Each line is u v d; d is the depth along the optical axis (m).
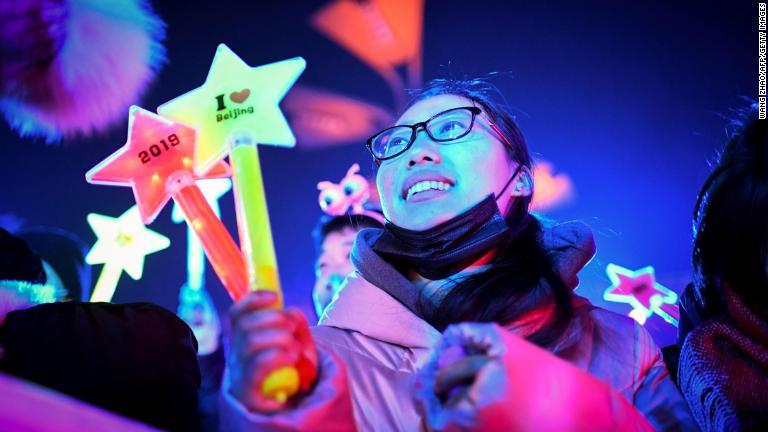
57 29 3.70
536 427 0.94
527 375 0.98
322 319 1.53
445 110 1.68
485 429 0.94
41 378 1.15
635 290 3.44
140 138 1.17
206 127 1.63
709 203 1.57
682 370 1.52
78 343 1.19
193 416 1.24
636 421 1.10
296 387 0.94
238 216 0.93
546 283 1.45
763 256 1.48
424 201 1.51
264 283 0.90
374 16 4.30
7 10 3.58
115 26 3.89
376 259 1.52
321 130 4.22
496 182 1.58
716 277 1.56
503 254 1.54
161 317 1.31
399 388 1.33
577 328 1.43
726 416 1.40
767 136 1.54
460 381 0.99
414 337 1.39
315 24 4.31
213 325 3.44
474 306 1.41
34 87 3.75
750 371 1.44
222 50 1.72
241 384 0.91
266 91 1.74
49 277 2.90
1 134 3.94
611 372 1.38
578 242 1.57
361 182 3.50
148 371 1.19
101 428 0.85
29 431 0.79
